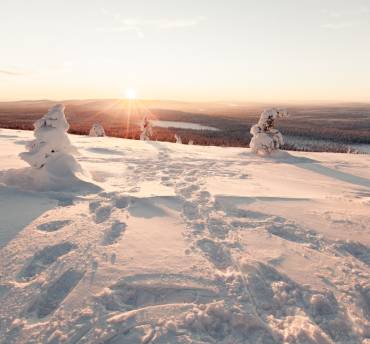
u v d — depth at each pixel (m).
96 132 29.66
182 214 5.77
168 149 18.50
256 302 3.33
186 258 4.11
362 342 2.84
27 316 3.03
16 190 6.71
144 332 2.85
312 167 12.67
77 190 7.09
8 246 4.25
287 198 7.00
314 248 4.61
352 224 5.53
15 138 18.47
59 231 4.79
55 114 7.58
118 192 6.95
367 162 15.08
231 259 4.16
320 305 3.31
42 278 3.57
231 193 7.36
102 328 2.86
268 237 4.89
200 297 3.33
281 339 2.84
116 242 4.52
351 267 4.08
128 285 3.47
